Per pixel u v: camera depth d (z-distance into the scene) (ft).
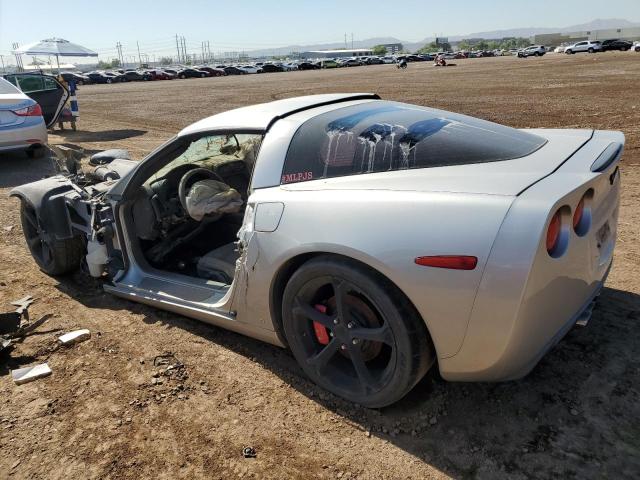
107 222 12.40
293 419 8.51
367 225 7.59
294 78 140.36
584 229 7.60
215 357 10.34
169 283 11.81
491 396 8.70
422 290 7.11
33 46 59.93
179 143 11.17
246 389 9.32
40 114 29.78
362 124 9.14
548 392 8.71
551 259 6.81
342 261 7.84
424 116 9.66
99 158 17.52
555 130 10.83
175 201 12.48
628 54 162.61
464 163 8.06
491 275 6.68
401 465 7.47
